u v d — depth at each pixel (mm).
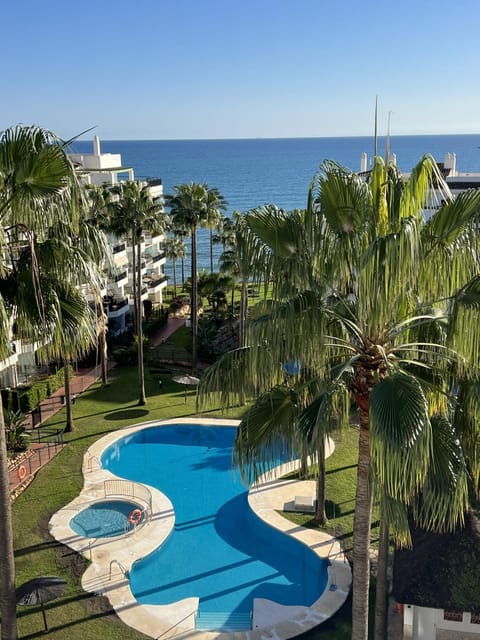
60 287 12656
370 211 10141
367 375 10617
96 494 25531
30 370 38062
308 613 18016
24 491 25703
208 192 42281
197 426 33625
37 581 16656
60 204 11523
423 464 8516
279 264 10438
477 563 14523
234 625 18078
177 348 49438
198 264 121688
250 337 9805
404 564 15062
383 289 8992
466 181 46469
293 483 26391
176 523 24328
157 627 17344
